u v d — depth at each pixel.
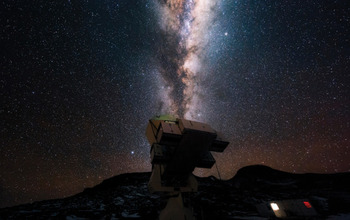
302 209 15.56
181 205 6.31
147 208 17.47
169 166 6.15
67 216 14.52
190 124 5.82
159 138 5.66
